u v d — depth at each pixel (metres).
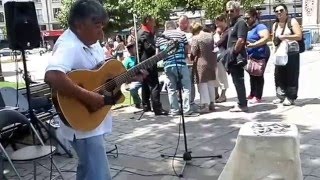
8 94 5.59
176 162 4.55
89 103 2.83
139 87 7.39
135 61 7.44
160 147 5.16
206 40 6.68
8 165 4.83
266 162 2.86
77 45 2.82
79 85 2.87
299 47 6.70
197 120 6.35
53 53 2.82
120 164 4.62
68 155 5.00
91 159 2.94
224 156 4.64
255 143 2.86
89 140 2.91
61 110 2.77
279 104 6.97
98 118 2.93
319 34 22.55
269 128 3.03
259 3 18.72
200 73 6.72
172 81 6.66
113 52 17.58
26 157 3.54
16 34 5.10
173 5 21.38
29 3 5.20
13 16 5.08
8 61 29.95
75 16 2.80
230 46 6.45
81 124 2.85
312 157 4.38
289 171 2.81
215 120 6.26
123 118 6.92
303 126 5.55
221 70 7.45
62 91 2.72
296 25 6.57
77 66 2.88
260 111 6.58
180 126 6.07
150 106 7.28
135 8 19.98
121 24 31.50
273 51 6.77
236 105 6.77
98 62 3.06
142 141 5.48
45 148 3.79
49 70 2.67
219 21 7.83
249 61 7.02
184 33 6.61
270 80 9.64
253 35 6.92
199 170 4.29
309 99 7.25
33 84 6.54
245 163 2.91
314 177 3.88
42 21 63.50
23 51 5.20
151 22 7.11
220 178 3.02
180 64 6.46
